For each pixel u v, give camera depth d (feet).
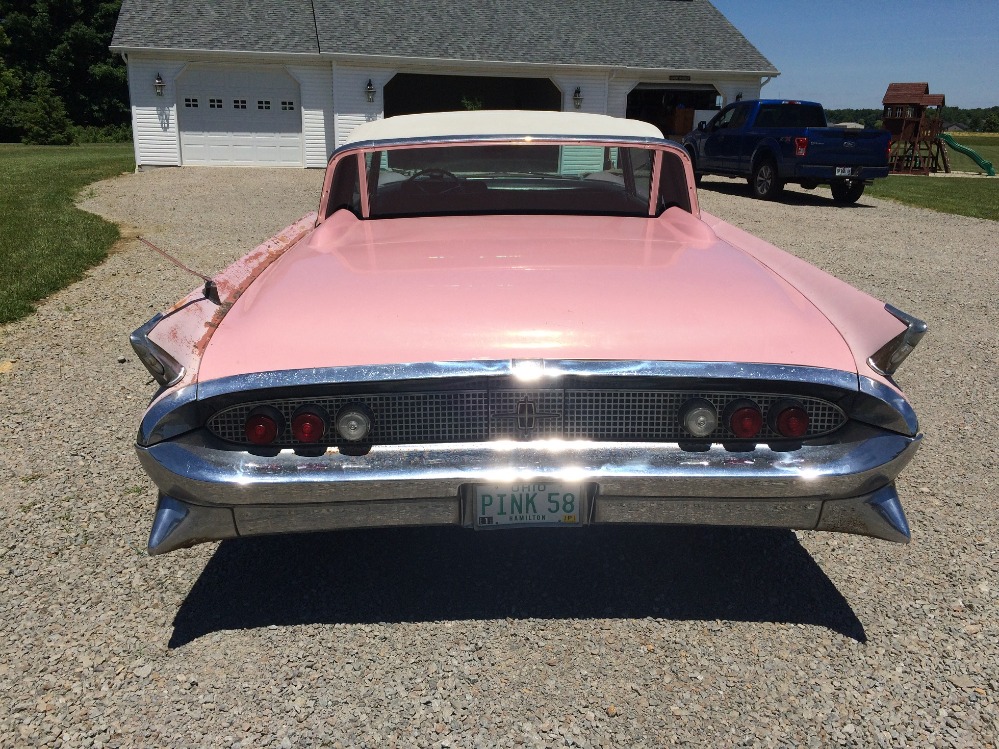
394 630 7.75
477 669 7.20
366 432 6.73
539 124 11.57
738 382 6.81
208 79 65.51
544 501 7.00
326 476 6.70
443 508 6.95
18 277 22.57
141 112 64.59
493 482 6.79
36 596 8.30
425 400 6.87
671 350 6.76
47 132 133.69
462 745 6.35
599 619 7.93
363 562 8.96
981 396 14.69
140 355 6.64
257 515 6.90
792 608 8.11
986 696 6.86
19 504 10.32
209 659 7.33
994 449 12.23
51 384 14.99
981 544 9.37
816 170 45.52
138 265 25.64
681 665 7.25
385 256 8.71
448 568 8.84
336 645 7.53
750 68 74.69
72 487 10.81
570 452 6.88
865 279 25.50
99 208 40.22
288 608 8.11
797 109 50.42
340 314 7.12
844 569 8.83
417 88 97.71
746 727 6.53
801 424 6.82
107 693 6.89
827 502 6.98
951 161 115.96
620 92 74.13
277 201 44.62
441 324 6.94
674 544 9.33
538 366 6.65
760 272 8.27
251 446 6.90
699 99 85.76
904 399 6.84
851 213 43.32
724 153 52.37
